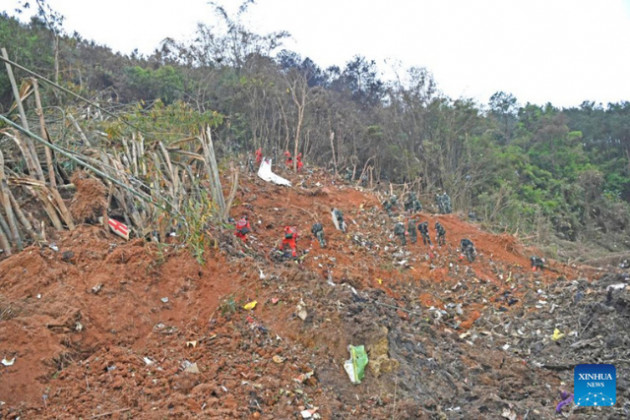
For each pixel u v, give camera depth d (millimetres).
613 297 11625
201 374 7199
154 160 11820
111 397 6516
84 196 10234
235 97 33281
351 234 16750
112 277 8516
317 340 8305
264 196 18375
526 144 54156
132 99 32969
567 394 9094
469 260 16547
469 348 10664
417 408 7273
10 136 10219
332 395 7391
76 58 32656
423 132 39375
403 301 13211
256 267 9703
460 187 35781
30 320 7246
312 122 35375
